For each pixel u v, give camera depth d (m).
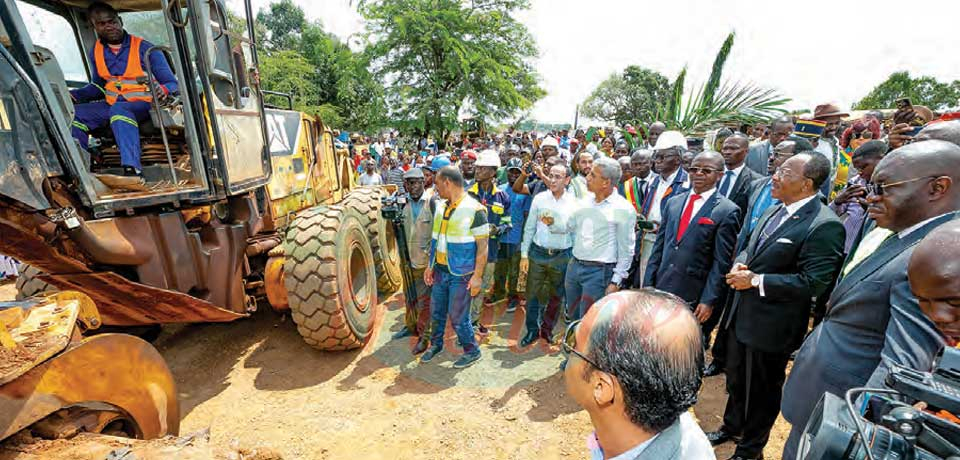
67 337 1.57
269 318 4.81
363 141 18.77
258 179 3.45
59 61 3.36
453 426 3.09
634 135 8.66
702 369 0.92
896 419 0.94
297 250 3.59
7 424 1.39
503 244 5.01
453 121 22.83
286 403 3.39
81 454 1.49
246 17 3.34
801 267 2.34
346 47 25.62
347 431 3.05
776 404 2.56
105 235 2.29
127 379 1.81
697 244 2.99
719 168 2.92
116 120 2.85
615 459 1.00
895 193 1.56
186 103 2.66
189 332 4.54
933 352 1.32
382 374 3.77
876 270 1.66
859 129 6.29
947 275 1.10
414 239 4.39
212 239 3.14
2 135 1.81
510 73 24.20
